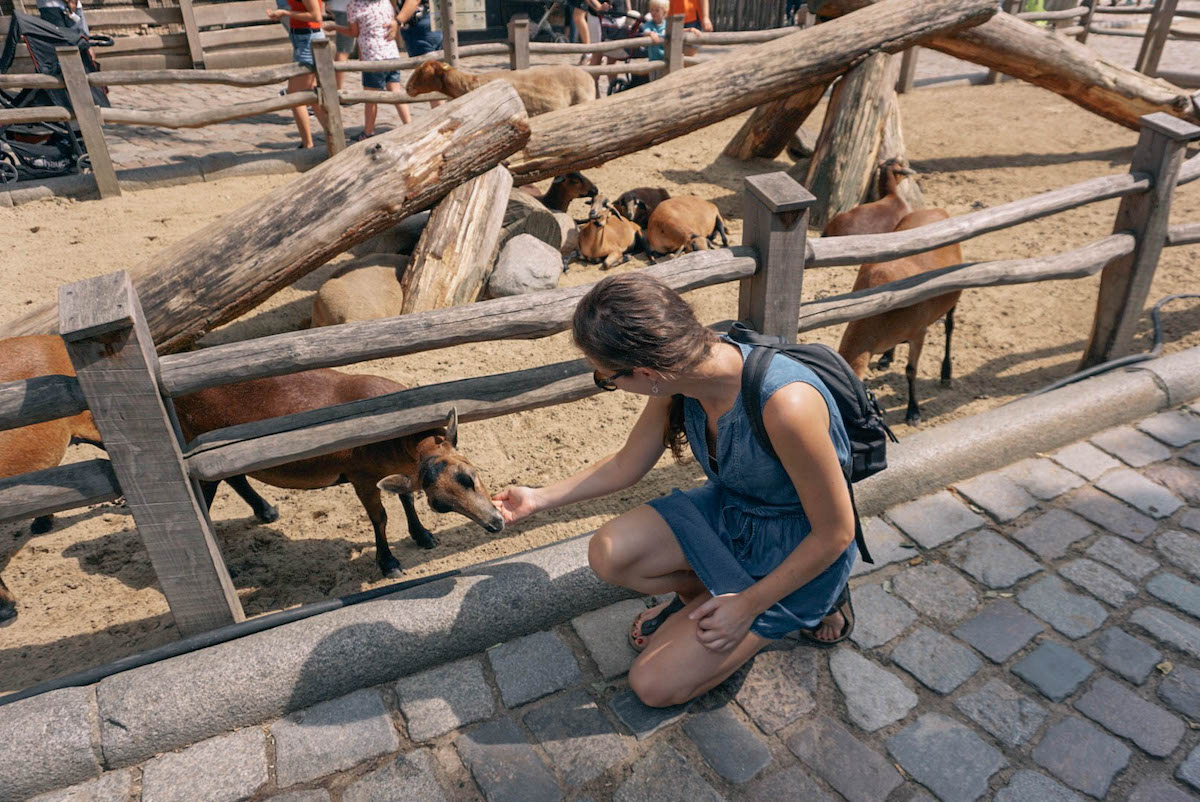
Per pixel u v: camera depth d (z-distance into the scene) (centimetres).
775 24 1695
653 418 254
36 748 242
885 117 703
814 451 202
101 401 243
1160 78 1123
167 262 410
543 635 294
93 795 243
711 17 1675
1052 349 505
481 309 296
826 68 679
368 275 522
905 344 515
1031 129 969
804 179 782
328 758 251
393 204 459
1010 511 347
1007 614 296
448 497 275
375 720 264
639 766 245
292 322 536
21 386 243
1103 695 264
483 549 352
